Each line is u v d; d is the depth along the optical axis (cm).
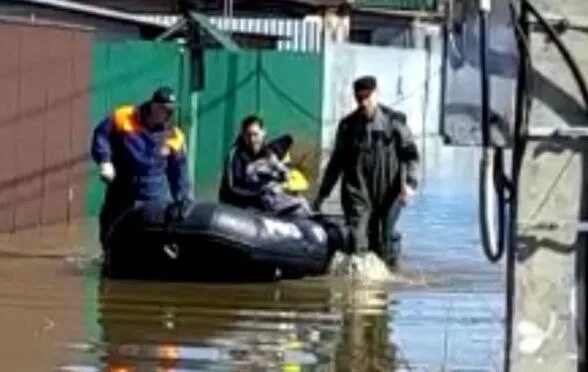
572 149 572
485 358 1177
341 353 1186
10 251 1789
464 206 2666
